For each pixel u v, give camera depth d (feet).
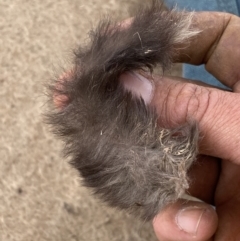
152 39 0.43
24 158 0.99
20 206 0.99
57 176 0.98
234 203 0.63
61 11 1.00
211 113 0.45
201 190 0.64
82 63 0.43
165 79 0.46
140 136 0.42
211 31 0.61
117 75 0.42
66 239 0.98
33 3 1.01
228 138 0.46
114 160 0.42
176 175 0.42
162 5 0.46
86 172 0.43
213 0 0.80
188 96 0.45
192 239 0.57
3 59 1.01
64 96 0.44
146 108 0.43
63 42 0.99
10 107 1.00
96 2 0.99
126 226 0.96
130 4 0.97
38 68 0.99
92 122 0.42
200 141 0.47
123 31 0.44
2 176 1.00
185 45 0.57
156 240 0.94
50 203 0.98
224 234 0.62
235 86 0.60
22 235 0.99
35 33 1.00
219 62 0.62
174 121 0.45
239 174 0.62
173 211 0.57
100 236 0.97
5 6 1.02
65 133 0.44
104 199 0.44
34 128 0.99
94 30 0.46
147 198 0.42
